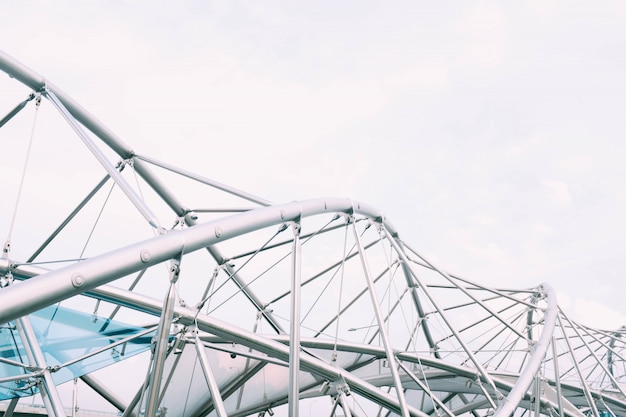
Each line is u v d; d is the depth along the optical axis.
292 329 14.21
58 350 17.11
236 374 27.48
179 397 25.83
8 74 19.97
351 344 30.00
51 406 14.40
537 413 25.89
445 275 30.94
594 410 32.69
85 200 22.91
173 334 19.88
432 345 41.22
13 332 16.56
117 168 23.80
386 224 28.30
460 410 43.38
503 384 34.53
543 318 33.47
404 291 38.03
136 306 19.78
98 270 8.56
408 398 42.66
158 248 10.02
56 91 21.19
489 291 35.69
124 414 23.11
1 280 18.11
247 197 23.12
